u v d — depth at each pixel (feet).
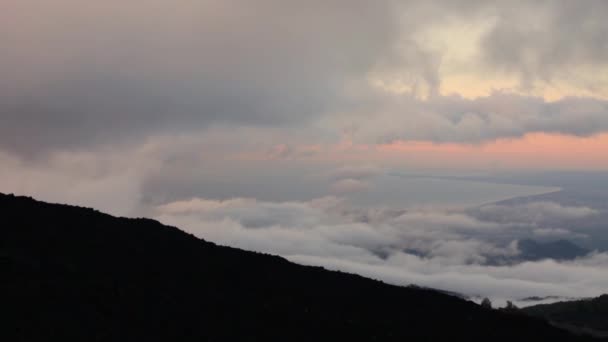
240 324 97.25
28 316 84.17
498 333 113.39
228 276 121.70
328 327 101.86
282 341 94.02
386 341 100.07
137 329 88.22
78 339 81.71
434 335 106.42
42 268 103.91
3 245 111.34
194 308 99.45
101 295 94.89
